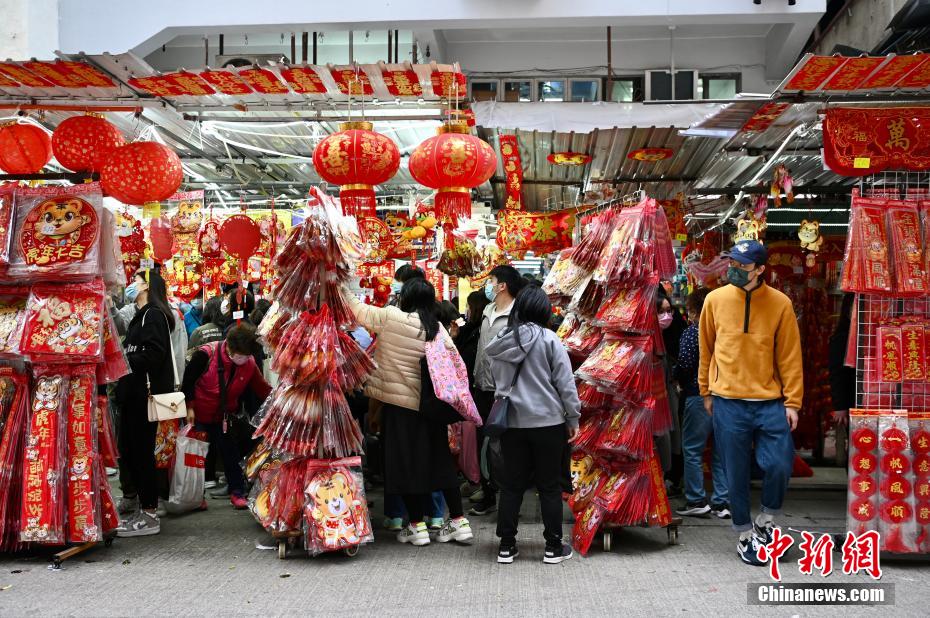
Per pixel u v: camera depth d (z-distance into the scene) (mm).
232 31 8844
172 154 5094
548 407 4344
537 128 5445
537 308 4418
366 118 5637
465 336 6055
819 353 7969
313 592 3895
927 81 4559
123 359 4773
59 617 3533
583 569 4301
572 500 4855
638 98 10945
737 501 4422
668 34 10750
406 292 4883
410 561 4469
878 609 3637
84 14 8664
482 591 3912
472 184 5082
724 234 8797
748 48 10750
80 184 4809
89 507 4492
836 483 6734
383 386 4738
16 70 4730
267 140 7719
